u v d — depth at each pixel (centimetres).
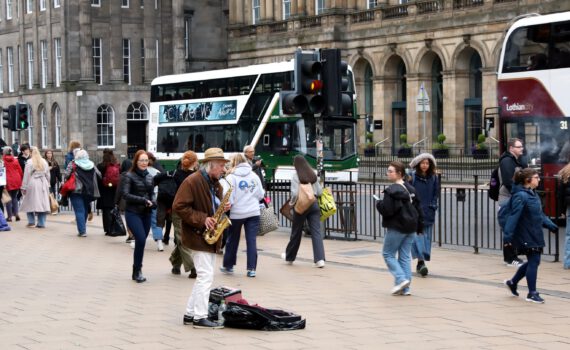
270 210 2719
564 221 3494
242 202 2377
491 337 1669
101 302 2038
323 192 2588
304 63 2703
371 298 2058
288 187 3878
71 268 2570
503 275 2366
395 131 7862
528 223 1983
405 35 7519
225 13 10069
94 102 9200
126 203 2302
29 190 3644
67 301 2052
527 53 3525
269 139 5516
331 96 2730
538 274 2370
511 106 3575
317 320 1822
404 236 2080
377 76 7812
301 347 1596
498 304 1981
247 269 2389
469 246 2914
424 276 2347
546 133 3444
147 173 2342
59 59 9506
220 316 1761
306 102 2719
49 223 3884
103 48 9319
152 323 1805
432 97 7519
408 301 2020
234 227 2384
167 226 3044
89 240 3238
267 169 5516
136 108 9431
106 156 3316
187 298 2080
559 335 1686
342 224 3158
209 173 1802
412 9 7456
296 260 2684
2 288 2238
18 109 5525
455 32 7100
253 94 5622
